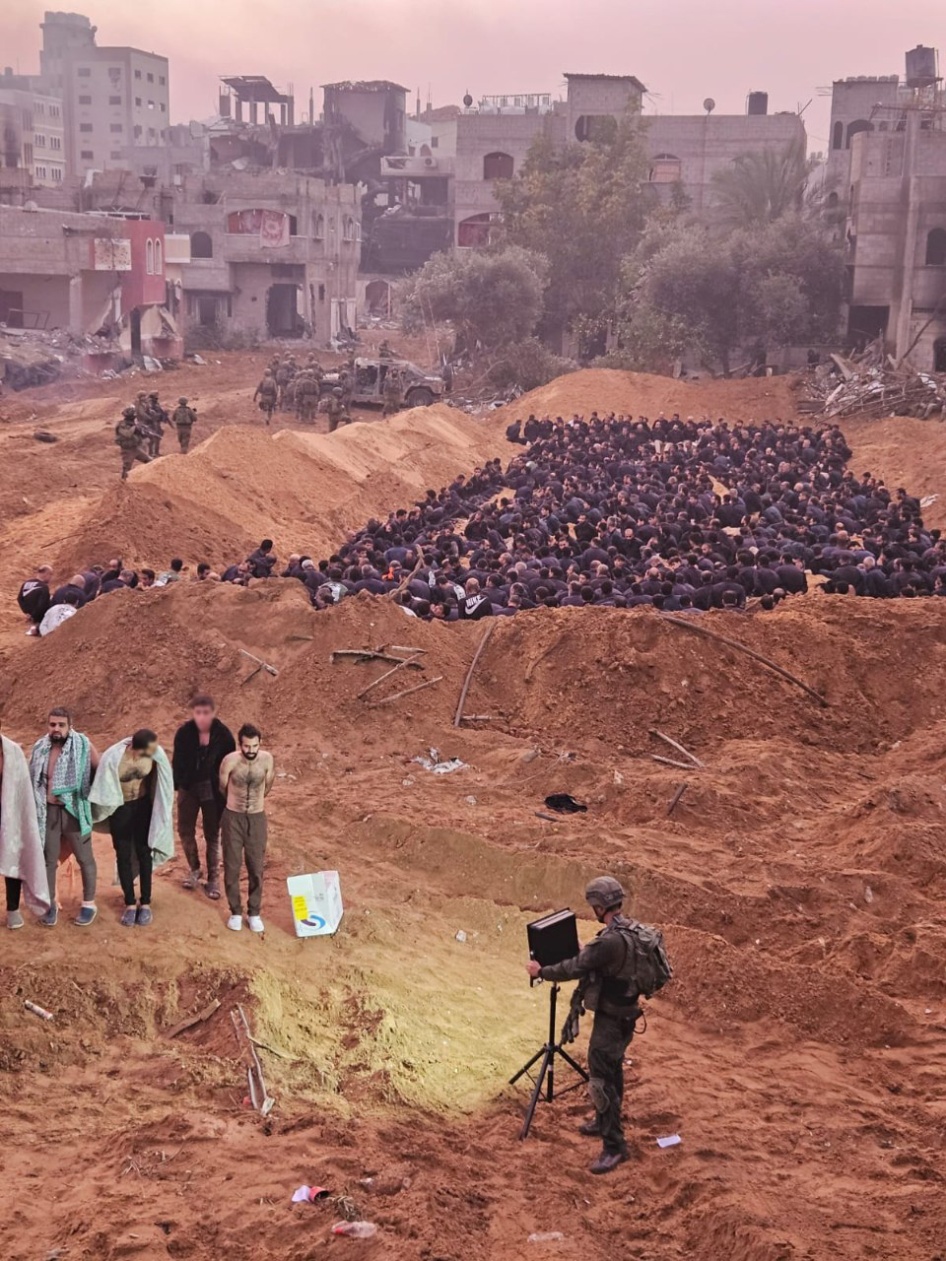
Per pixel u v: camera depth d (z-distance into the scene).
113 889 10.55
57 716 9.54
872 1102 8.96
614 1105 7.84
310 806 13.21
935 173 54.31
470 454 41.00
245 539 26.00
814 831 13.45
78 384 50.84
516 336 61.31
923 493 35.97
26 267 52.25
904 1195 7.69
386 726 15.35
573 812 13.48
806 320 57.34
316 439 33.91
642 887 11.54
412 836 12.52
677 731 15.69
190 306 73.50
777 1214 7.43
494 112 81.94
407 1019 9.33
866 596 19.88
